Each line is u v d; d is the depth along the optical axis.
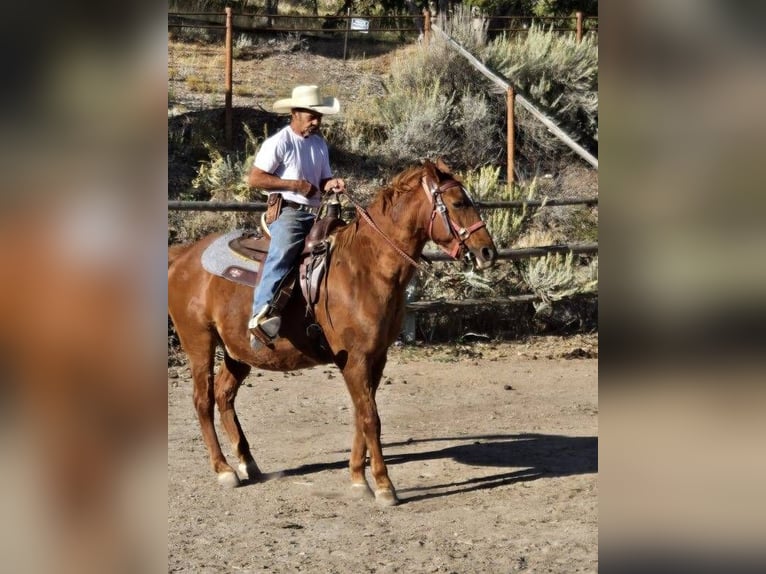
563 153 18.59
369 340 6.32
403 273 6.38
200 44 21.33
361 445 6.62
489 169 15.62
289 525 5.87
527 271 13.34
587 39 21.00
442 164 6.38
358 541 5.55
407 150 17.23
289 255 6.46
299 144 6.59
